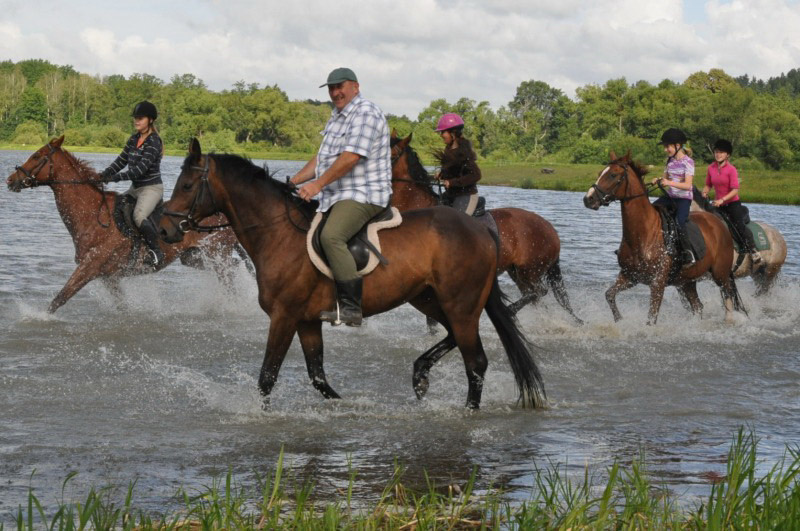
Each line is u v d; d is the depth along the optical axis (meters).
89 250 10.81
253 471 5.33
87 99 162.75
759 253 13.27
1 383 7.49
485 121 117.06
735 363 9.16
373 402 7.26
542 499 4.80
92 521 4.14
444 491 5.00
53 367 8.21
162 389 7.51
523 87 164.50
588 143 113.00
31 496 4.06
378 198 6.58
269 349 6.77
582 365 8.91
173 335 10.07
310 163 7.10
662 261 10.86
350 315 6.56
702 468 5.52
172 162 88.19
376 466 5.50
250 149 148.62
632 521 4.13
